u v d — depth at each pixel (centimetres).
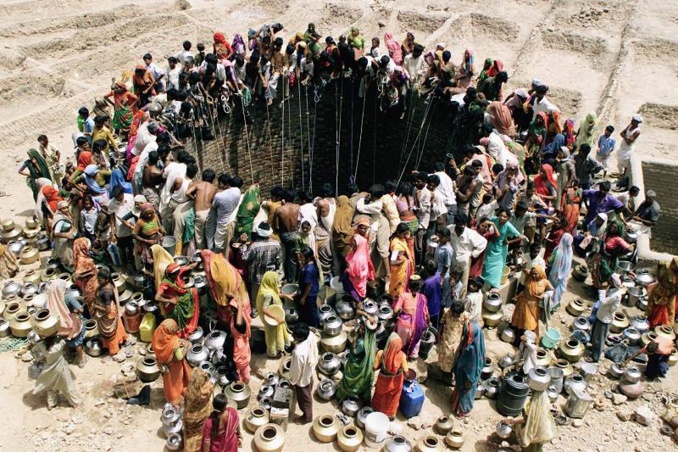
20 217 1506
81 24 2384
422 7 2678
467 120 1664
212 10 2625
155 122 1371
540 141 1555
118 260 1241
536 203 1341
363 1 2702
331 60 1984
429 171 1989
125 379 1047
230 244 1174
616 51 2333
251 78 1966
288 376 1014
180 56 1812
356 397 1000
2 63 2080
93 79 2162
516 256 1301
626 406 1080
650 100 2066
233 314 1012
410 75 1933
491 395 1054
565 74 2275
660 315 1212
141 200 1206
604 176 1709
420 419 1004
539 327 1223
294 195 1217
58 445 953
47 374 970
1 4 2366
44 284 1206
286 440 962
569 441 1008
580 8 2591
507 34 2484
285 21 2533
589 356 1165
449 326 1025
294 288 1133
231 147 2012
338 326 1091
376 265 1230
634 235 1394
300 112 2123
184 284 1075
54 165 1520
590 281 1362
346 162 2277
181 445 931
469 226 1321
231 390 999
